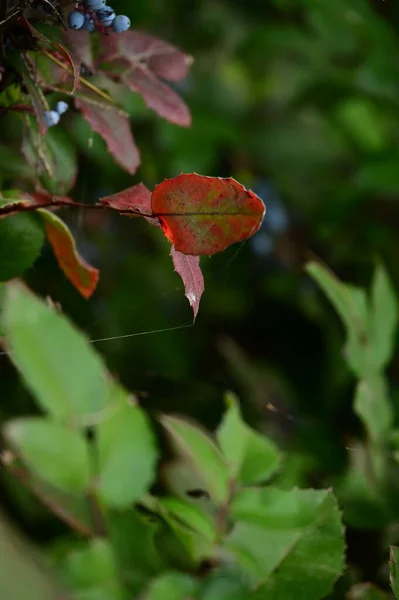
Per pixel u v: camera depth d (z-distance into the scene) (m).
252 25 2.20
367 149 2.03
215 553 0.91
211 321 1.56
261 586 0.91
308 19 1.97
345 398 1.28
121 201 0.94
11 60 0.97
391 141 1.97
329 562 0.92
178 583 0.88
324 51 1.99
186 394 1.14
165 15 2.02
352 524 1.05
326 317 1.54
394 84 1.79
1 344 0.90
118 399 0.89
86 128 1.21
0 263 0.99
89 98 1.00
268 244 1.74
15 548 0.84
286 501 0.93
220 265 1.65
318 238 1.81
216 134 1.82
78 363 0.86
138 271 1.63
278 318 1.57
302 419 1.20
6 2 0.95
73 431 0.86
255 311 1.59
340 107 2.03
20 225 0.99
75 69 0.93
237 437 0.96
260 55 2.20
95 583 0.85
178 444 0.95
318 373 1.42
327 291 1.14
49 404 0.85
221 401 1.14
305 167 2.10
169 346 1.41
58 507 0.86
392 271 1.72
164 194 0.91
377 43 1.81
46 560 0.85
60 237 0.98
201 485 0.97
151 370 1.21
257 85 2.33
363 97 1.89
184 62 1.03
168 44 1.03
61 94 1.02
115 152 1.00
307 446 1.13
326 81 1.89
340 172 2.12
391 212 1.76
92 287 1.00
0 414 1.01
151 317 1.51
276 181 2.00
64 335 0.86
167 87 1.02
